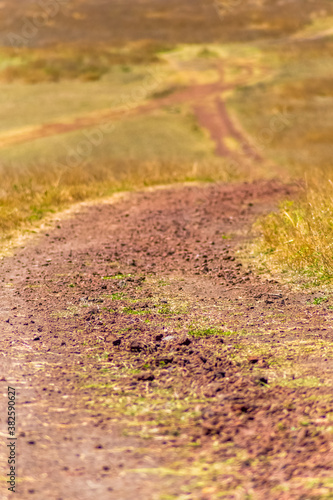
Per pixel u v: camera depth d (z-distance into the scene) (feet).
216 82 557.33
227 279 63.62
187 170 164.86
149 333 48.11
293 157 277.85
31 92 502.38
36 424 33.35
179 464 29.19
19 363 42.09
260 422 32.83
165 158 296.51
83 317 52.54
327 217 71.61
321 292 56.08
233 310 53.21
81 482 27.96
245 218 96.22
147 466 29.12
